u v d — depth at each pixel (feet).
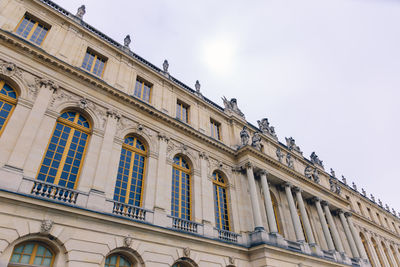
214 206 85.30
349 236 128.77
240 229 85.71
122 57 86.63
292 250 84.94
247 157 97.86
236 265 75.51
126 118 75.92
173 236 66.13
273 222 88.43
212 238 73.77
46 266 48.67
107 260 56.29
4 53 59.88
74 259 49.78
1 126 54.65
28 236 47.47
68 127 64.54
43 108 60.13
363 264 121.80
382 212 200.23
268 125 135.95
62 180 58.34
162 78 94.68
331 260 102.01
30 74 62.03
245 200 91.91
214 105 113.60
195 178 84.02
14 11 67.36
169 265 62.08
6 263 43.75
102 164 63.62
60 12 76.69
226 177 94.38
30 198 48.65
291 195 106.93
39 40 70.18
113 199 63.26
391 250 178.40
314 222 120.67
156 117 82.84
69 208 52.19
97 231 54.85
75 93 67.97
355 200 176.04
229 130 111.55
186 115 98.43
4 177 48.60
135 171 72.23
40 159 55.36
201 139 92.63
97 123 68.64
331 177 161.17
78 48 76.23
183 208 78.07
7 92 58.65
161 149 78.84
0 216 45.55
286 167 110.42
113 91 74.54
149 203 68.33
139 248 59.11
